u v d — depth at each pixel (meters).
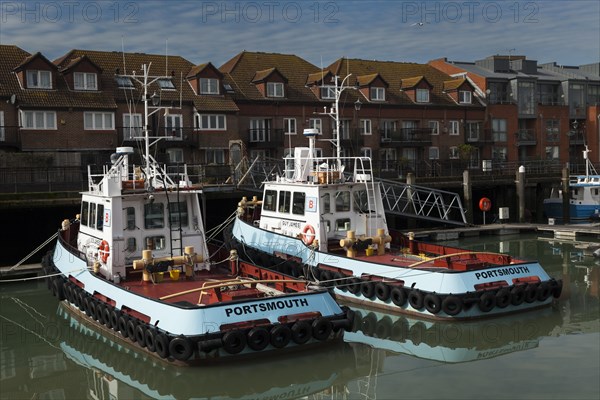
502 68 46.53
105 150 29.09
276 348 10.70
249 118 33.97
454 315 12.98
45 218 22.70
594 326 12.98
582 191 32.69
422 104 39.59
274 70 34.62
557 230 26.86
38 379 11.04
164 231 13.72
